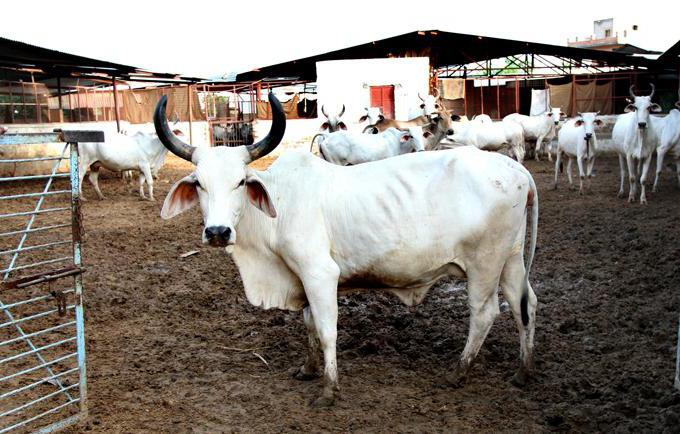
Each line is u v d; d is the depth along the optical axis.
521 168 4.55
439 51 31.25
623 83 27.75
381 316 6.22
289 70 33.94
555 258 8.07
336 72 25.39
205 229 4.08
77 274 3.98
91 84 26.16
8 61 18.52
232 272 7.89
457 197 4.36
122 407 4.36
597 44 41.53
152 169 13.97
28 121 19.61
